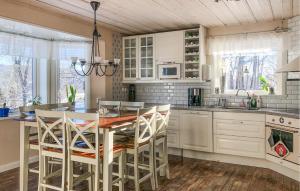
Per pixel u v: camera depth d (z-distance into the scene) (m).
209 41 4.84
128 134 3.45
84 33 4.48
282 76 4.29
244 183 3.36
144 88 5.59
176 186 3.27
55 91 4.81
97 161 2.54
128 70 5.40
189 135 4.48
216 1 3.33
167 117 3.51
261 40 4.44
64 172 2.71
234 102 4.68
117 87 5.34
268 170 3.87
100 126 2.52
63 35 4.46
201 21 4.44
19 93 4.34
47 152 2.81
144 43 5.21
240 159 4.17
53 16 3.91
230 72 4.84
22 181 3.00
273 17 4.16
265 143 3.87
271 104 4.39
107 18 4.27
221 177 3.58
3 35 3.91
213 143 4.30
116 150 2.79
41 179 2.85
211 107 4.53
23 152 3.00
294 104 4.21
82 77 5.03
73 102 4.39
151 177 3.16
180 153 4.69
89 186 3.09
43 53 4.52
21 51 4.16
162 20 4.39
